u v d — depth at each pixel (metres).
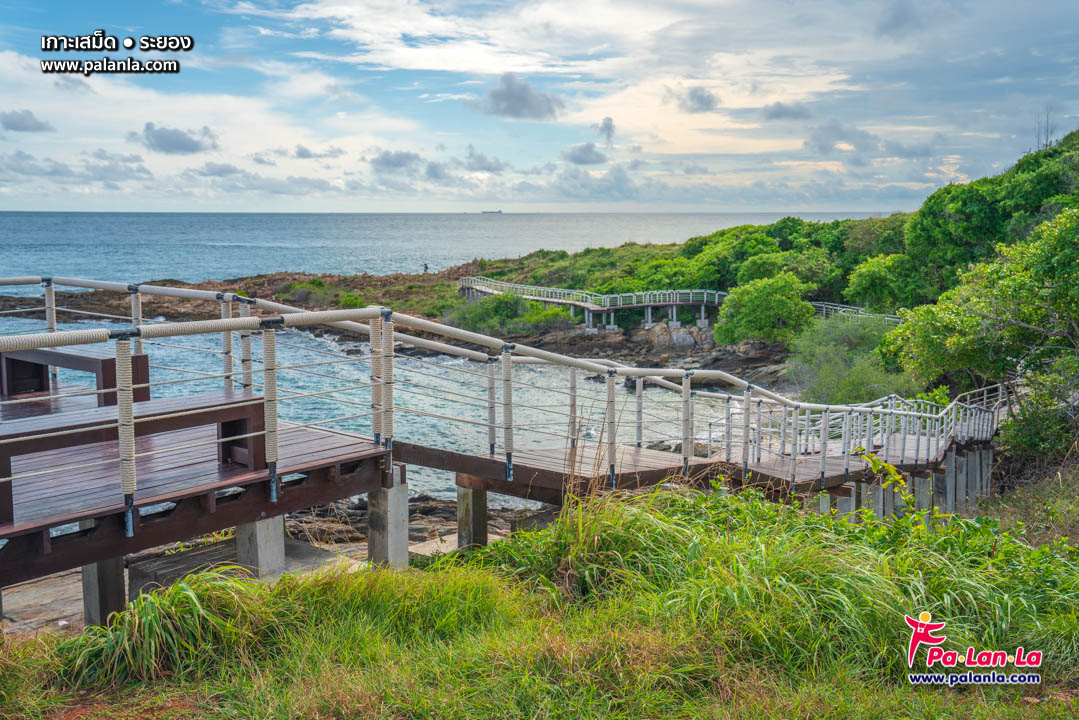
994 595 4.73
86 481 5.09
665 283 57.81
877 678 3.97
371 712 3.34
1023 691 3.98
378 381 6.32
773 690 3.68
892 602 4.46
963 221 39.28
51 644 3.92
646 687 3.62
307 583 4.46
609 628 4.16
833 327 33.62
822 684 3.78
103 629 3.97
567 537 5.55
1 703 3.35
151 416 4.82
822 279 49.97
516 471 7.48
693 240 73.44
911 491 13.01
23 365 7.56
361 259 159.50
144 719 3.31
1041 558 5.58
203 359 38.09
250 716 3.32
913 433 16.25
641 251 84.88
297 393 5.73
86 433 5.29
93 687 3.65
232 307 6.82
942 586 4.79
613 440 7.62
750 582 4.45
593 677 3.69
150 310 52.62
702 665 3.79
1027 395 18.50
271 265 135.88
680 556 5.16
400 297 70.56
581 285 71.00
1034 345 18.66
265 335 5.31
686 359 43.12
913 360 20.91
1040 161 41.47
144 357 6.95
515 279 81.69
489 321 52.19
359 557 7.08
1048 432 16.80
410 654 3.95
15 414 6.47
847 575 4.60
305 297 69.69
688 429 8.53
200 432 6.57
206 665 3.82
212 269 123.69
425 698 3.46
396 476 6.36
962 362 19.56
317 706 3.37
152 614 3.84
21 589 7.30
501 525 12.38
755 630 4.06
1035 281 17.22
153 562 6.03
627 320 53.12
